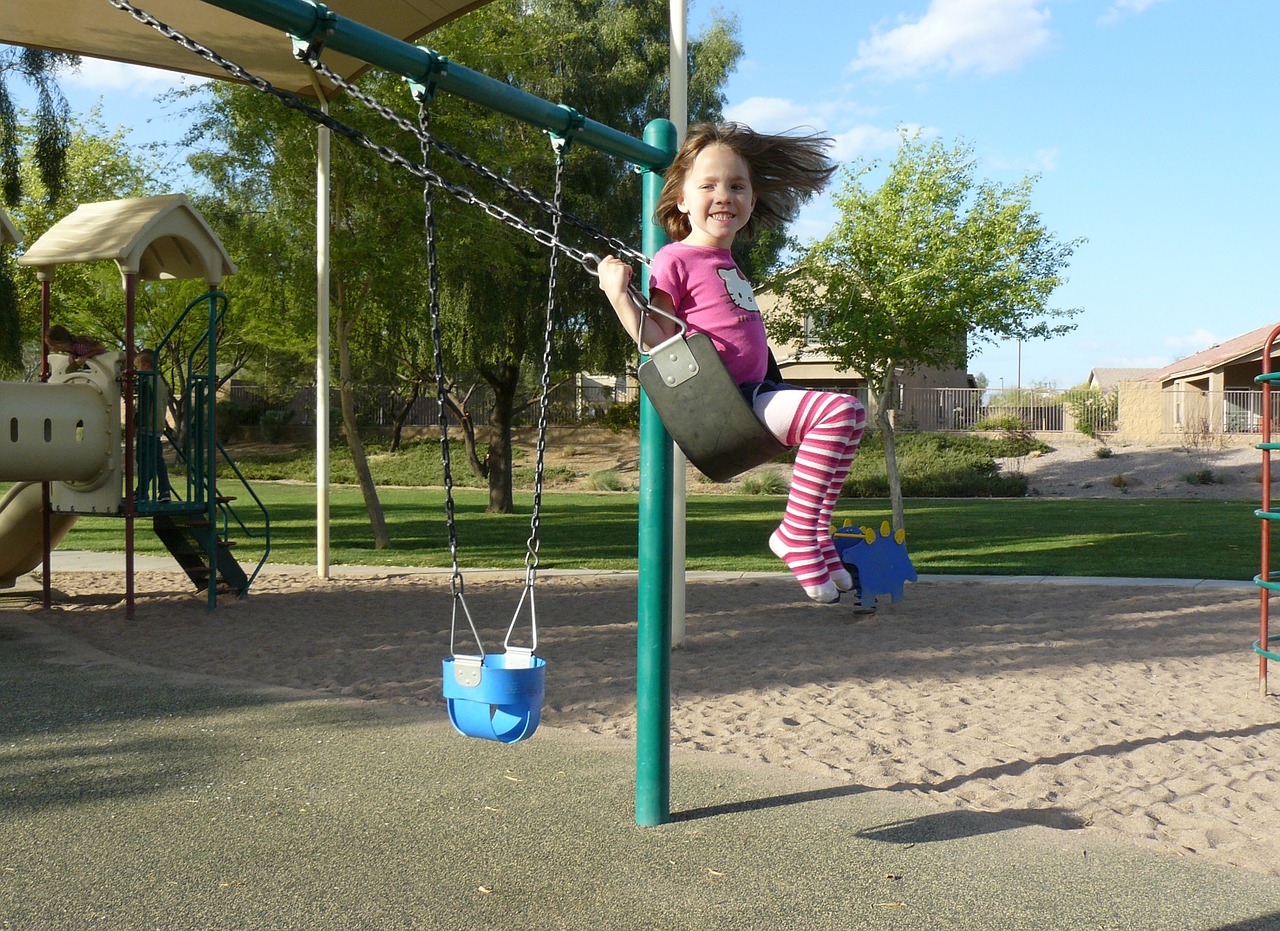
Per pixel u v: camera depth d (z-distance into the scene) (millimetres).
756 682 7062
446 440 3146
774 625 9484
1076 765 5191
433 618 9898
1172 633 9055
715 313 3055
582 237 23859
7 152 13109
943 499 30953
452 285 20922
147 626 9445
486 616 10047
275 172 15766
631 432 43156
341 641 8648
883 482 32500
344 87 2943
